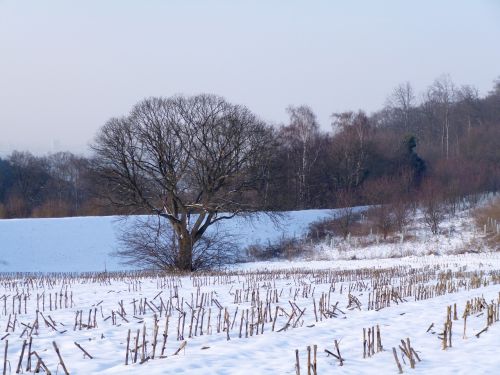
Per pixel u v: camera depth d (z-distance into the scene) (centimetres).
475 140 8969
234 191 3941
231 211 3997
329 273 3231
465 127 10712
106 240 5206
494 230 5369
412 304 1972
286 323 1634
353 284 2553
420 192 6644
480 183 7350
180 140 3875
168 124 3894
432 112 11388
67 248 5109
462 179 7369
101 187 4038
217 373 1119
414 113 11700
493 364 1149
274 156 4091
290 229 5712
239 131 3912
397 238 5519
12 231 5291
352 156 7538
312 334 1478
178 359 1223
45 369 1099
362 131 7769
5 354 1147
